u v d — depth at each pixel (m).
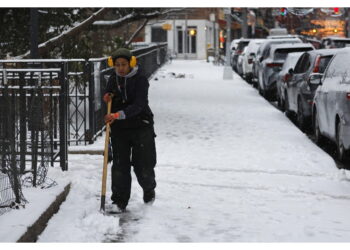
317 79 14.43
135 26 51.06
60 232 6.96
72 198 8.45
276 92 25.70
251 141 14.63
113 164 8.13
